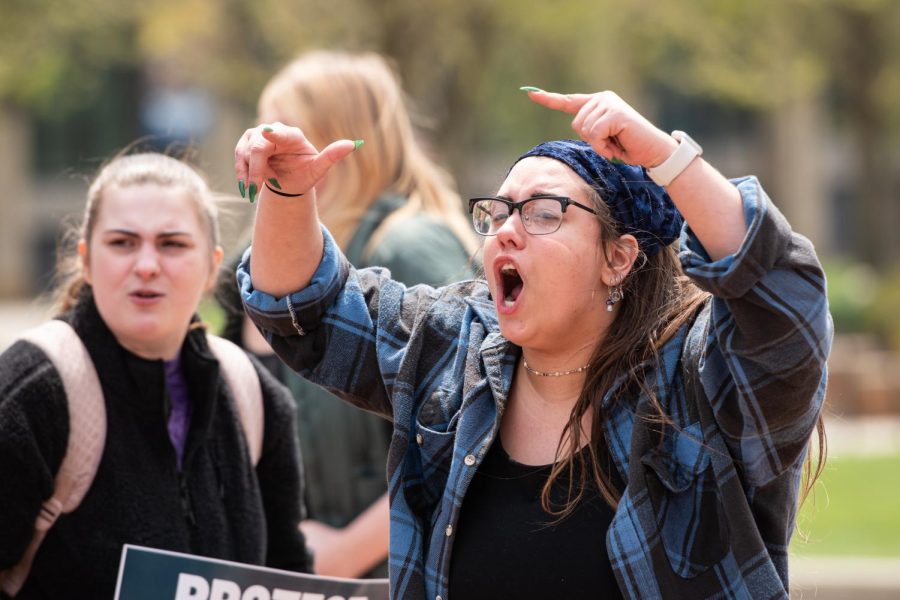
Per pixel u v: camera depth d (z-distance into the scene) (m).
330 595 8.40
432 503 7.18
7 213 95.81
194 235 8.58
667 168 6.23
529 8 42.94
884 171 63.69
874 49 57.38
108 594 8.11
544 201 6.76
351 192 10.88
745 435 6.38
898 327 49.38
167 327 8.38
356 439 10.32
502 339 7.18
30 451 7.90
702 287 6.24
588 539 6.63
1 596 8.19
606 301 6.93
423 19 39.78
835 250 101.38
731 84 51.78
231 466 8.74
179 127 83.88
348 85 10.98
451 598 6.80
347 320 7.53
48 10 46.94
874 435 36.69
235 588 8.17
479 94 45.28
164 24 44.72
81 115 91.38
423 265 10.40
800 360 6.14
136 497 8.22
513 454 6.96
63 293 9.15
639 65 53.44
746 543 6.38
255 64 44.84
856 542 22.03
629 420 6.76
